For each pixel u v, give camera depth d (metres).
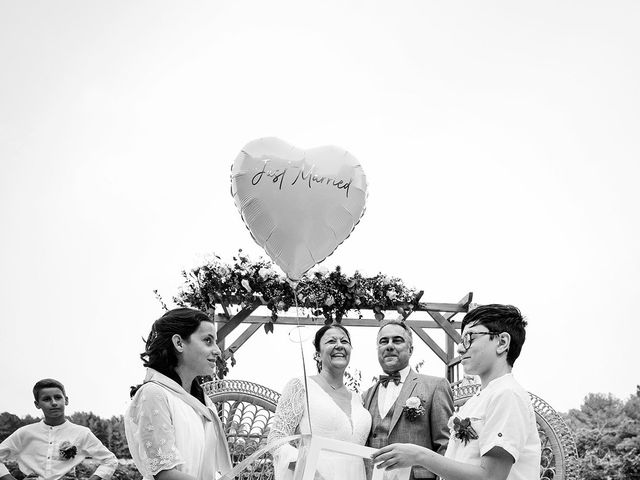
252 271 6.58
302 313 6.80
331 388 5.15
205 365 3.52
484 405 3.30
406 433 5.06
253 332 6.84
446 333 7.29
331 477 4.78
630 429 12.01
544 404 5.98
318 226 4.29
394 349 5.35
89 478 5.78
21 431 5.93
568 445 5.90
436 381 5.32
